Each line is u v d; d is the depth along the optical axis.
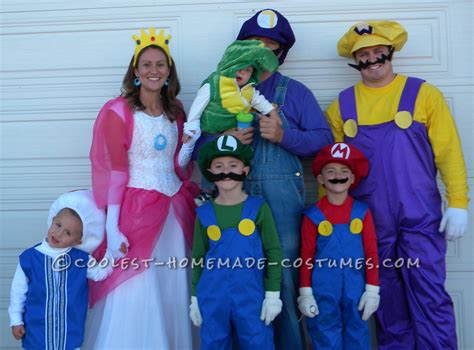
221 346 2.26
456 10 2.83
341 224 2.38
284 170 2.47
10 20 2.98
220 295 2.24
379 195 2.50
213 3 2.91
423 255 2.46
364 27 2.54
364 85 2.63
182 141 2.49
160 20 2.93
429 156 2.52
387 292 2.52
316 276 2.38
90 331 2.54
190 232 2.56
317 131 2.52
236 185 2.32
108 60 2.96
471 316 2.83
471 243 2.83
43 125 2.98
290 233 2.45
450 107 2.85
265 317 2.26
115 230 2.38
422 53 2.85
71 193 2.46
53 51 2.97
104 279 2.43
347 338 2.36
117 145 2.40
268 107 2.46
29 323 2.34
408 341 2.54
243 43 2.40
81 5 2.95
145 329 2.39
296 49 2.90
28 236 2.99
